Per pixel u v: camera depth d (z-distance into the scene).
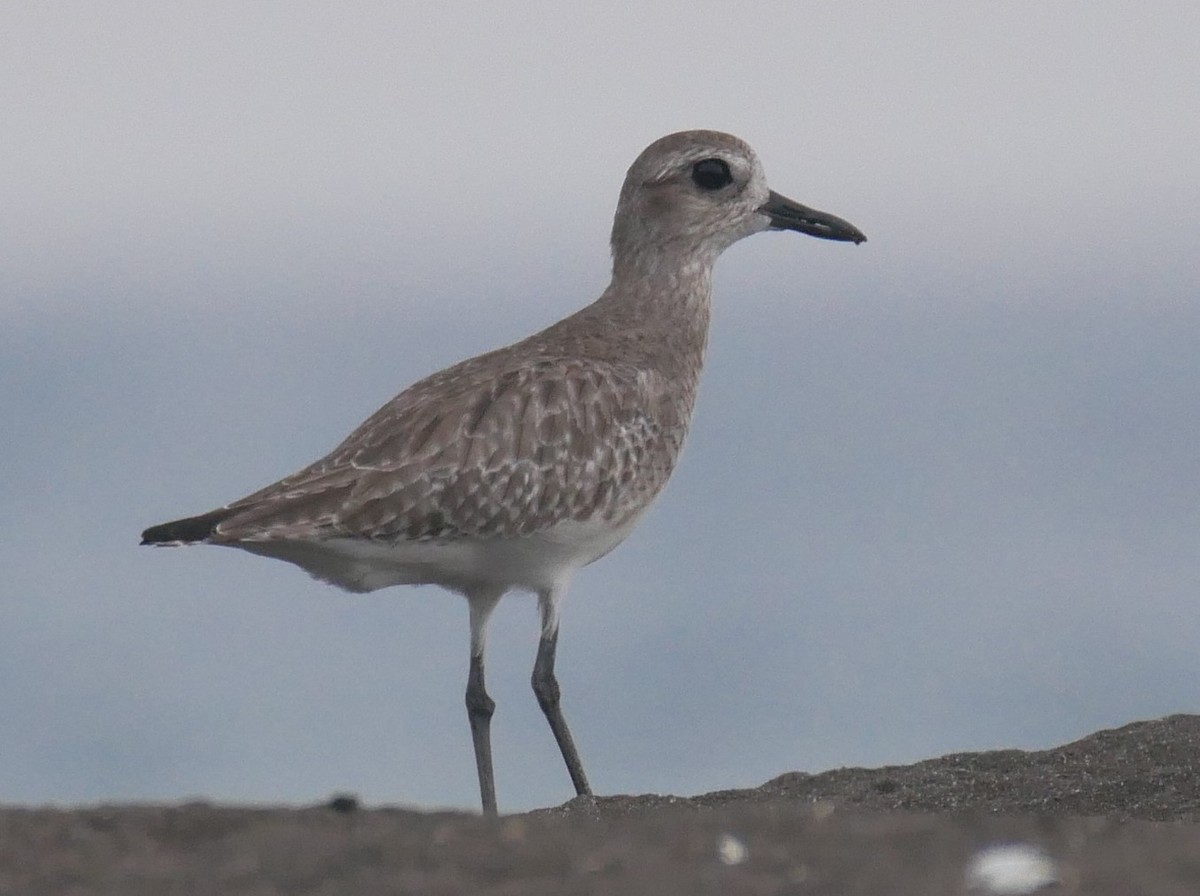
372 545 10.88
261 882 6.30
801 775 10.73
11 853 6.67
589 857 6.55
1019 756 10.84
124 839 6.85
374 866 6.47
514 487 11.04
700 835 6.84
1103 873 6.27
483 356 11.91
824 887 6.12
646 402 11.79
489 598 11.51
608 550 11.82
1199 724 11.19
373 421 11.19
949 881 6.19
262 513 10.59
